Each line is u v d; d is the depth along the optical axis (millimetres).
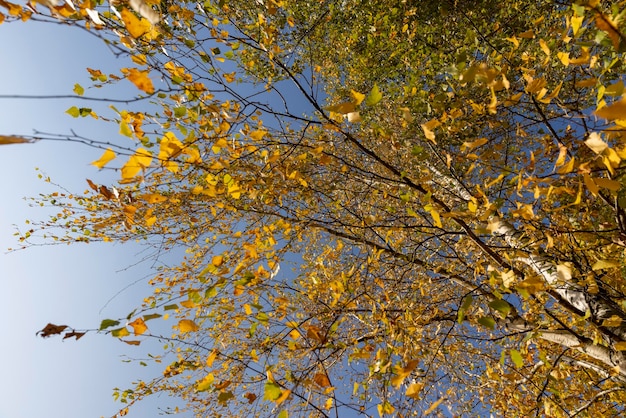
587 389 3010
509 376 2209
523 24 3816
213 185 2033
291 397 1701
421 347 2566
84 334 1345
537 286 1600
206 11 2352
